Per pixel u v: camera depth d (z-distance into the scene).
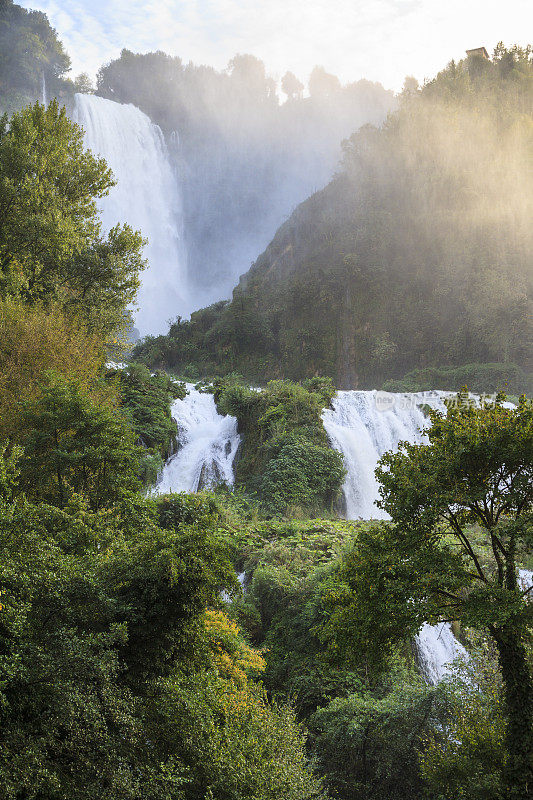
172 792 10.45
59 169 35.72
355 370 121.81
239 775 11.33
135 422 45.34
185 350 121.00
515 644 13.21
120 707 10.98
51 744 9.60
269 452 44.94
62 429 20.19
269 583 26.42
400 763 17.44
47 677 10.10
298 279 135.50
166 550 13.10
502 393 15.66
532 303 107.50
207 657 15.55
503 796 13.23
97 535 15.35
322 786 15.88
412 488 14.46
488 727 15.50
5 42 159.75
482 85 162.62
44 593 11.27
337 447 46.88
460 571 13.90
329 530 33.78
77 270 35.22
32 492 20.03
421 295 121.69
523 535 13.29
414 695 18.25
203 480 46.66
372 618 14.85
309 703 22.05
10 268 30.59
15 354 24.72
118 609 12.62
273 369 123.25
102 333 35.16
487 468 14.16
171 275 197.38
